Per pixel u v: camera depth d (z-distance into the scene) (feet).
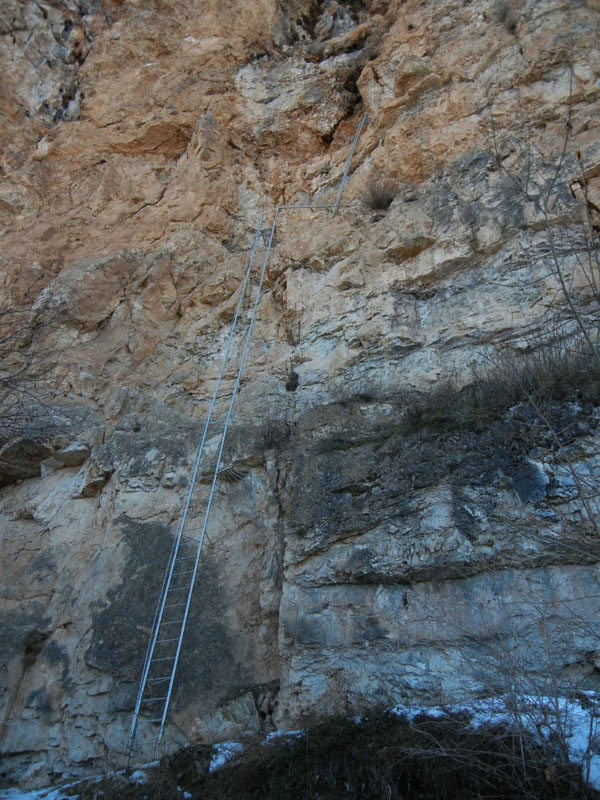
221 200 37.22
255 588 22.09
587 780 12.63
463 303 26.43
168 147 41.16
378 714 16.49
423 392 24.00
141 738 19.52
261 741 17.43
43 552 25.62
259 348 30.32
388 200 32.17
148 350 31.94
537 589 17.21
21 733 21.04
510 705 13.64
